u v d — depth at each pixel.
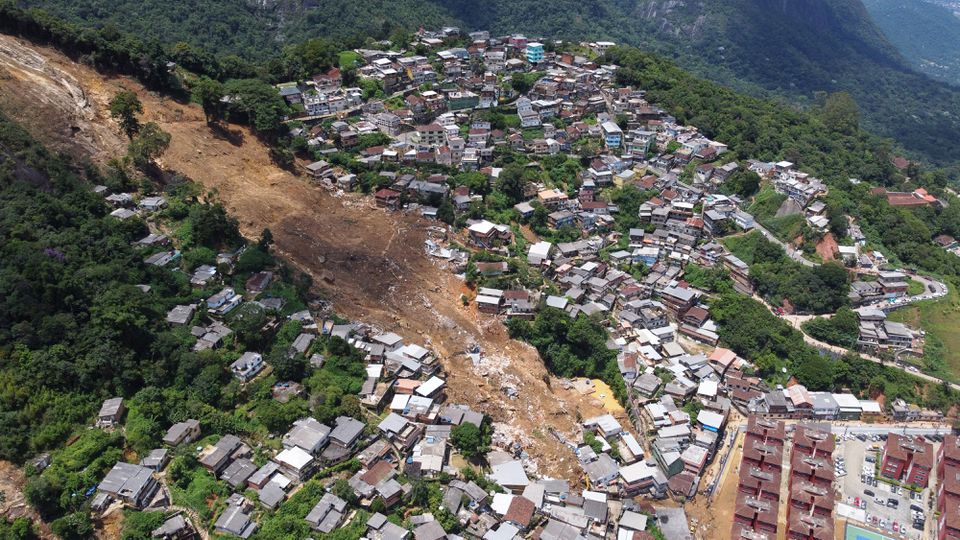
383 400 107.38
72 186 127.75
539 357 126.62
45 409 90.50
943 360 141.12
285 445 94.31
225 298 116.62
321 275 134.75
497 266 141.38
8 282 99.00
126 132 148.50
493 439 106.12
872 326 144.50
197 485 87.06
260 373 107.25
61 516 80.31
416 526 86.38
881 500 108.81
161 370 100.44
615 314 147.00
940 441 122.75
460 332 126.44
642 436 116.25
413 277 138.62
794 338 139.88
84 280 106.06
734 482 111.19
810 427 116.75
